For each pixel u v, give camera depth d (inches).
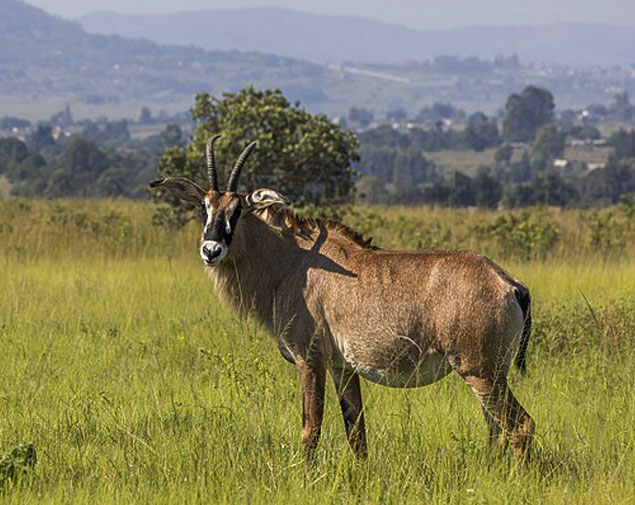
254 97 2955.2
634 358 1363.2
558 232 3142.2
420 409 1176.8
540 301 1859.0
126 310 1844.2
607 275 2295.8
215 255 1093.1
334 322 1064.2
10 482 933.2
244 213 1125.7
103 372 1412.4
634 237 3129.9
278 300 1109.1
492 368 989.8
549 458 1012.5
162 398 1251.8
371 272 1049.5
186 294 2009.1
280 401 1224.2
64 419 1154.0
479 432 1103.0
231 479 949.2
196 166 2898.6
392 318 1021.8
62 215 3297.2
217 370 1382.9
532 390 1250.0
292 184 2923.2
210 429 1097.4
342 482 968.3
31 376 1342.3
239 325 1557.6
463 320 987.9
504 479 968.3
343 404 1095.0
